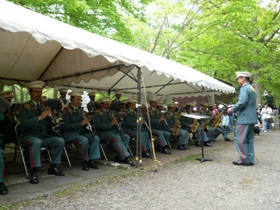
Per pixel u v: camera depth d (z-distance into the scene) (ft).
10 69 20.43
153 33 38.52
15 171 14.42
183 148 22.84
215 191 11.66
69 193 11.03
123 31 31.55
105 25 30.55
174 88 30.53
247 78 17.20
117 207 9.68
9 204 9.57
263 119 42.65
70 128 15.15
